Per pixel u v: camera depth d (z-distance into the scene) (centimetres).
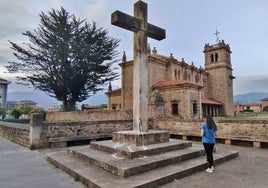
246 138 1187
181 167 665
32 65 3447
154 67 3247
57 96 3622
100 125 1411
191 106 2780
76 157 832
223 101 4956
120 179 562
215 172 675
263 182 578
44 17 3419
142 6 937
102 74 3644
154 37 998
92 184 546
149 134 833
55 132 1208
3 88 4900
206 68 5272
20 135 1305
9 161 862
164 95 2961
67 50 3369
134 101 903
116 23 861
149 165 639
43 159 897
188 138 1490
